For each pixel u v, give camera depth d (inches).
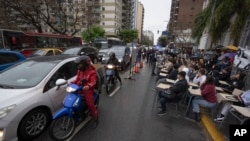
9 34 511.8
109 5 2529.5
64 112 136.2
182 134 162.6
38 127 142.8
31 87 141.3
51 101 151.0
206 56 548.4
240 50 295.1
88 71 155.2
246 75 262.4
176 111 216.4
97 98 185.9
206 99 187.6
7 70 167.9
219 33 513.0
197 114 191.0
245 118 148.3
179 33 1747.0
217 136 157.6
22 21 995.3
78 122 159.6
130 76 402.9
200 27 695.7
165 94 197.9
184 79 199.0
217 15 492.4
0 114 116.0
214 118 199.5
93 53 585.6
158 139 151.3
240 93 207.5
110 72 278.5
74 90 140.6
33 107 134.4
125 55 529.0
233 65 307.7
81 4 1245.7
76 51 509.0
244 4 427.8
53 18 1059.9
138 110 212.8
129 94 277.1
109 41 1180.5
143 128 168.9
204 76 254.1
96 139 146.0
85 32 1787.6
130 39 2568.9
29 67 166.7
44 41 650.8
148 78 421.4
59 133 140.3
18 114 123.6
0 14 880.3
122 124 174.6
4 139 118.2
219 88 241.9
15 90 136.2
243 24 429.7
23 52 539.5
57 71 165.2
